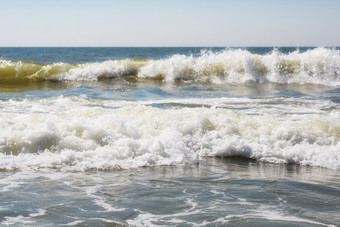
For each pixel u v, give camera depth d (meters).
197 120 6.62
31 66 16.70
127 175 4.70
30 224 3.14
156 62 17.70
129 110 7.16
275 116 8.34
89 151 5.25
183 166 5.23
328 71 17.27
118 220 3.27
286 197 3.97
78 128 5.83
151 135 6.05
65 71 16.73
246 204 3.73
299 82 16.94
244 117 7.07
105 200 3.77
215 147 5.95
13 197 3.78
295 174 4.95
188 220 3.29
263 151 5.80
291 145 6.08
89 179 4.47
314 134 6.39
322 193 4.14
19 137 5.40
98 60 31.14
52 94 11.82
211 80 17.00
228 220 3.31
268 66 17.48
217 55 18.09
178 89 14.04
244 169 5.16
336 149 5.82
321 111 9.28
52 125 5.71
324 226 3.22
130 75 17.50
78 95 11.57
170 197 3.90
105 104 9.91
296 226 3.21
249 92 13.54
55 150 5.34
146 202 3.74
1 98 10.48
